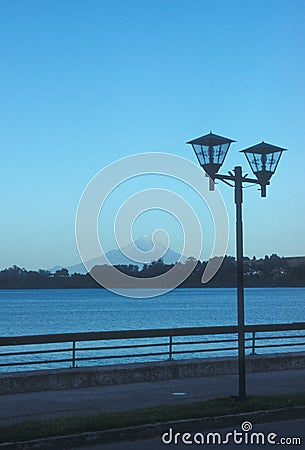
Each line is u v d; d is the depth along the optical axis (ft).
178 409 37.52
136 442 33.35
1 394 43.50
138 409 37.83
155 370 50.39
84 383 46.96
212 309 328.08
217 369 53.67
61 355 115.34
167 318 243.40
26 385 44.62
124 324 211.61
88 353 116.37
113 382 48.26
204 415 36.58
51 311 315.58
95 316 265.54
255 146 42.68
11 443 30.30
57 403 40.40
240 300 41.39
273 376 53.16
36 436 31.27
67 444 31.76
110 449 31.81
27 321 231.50
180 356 108.27
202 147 40.57
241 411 37.93
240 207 41.60
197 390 45.62
